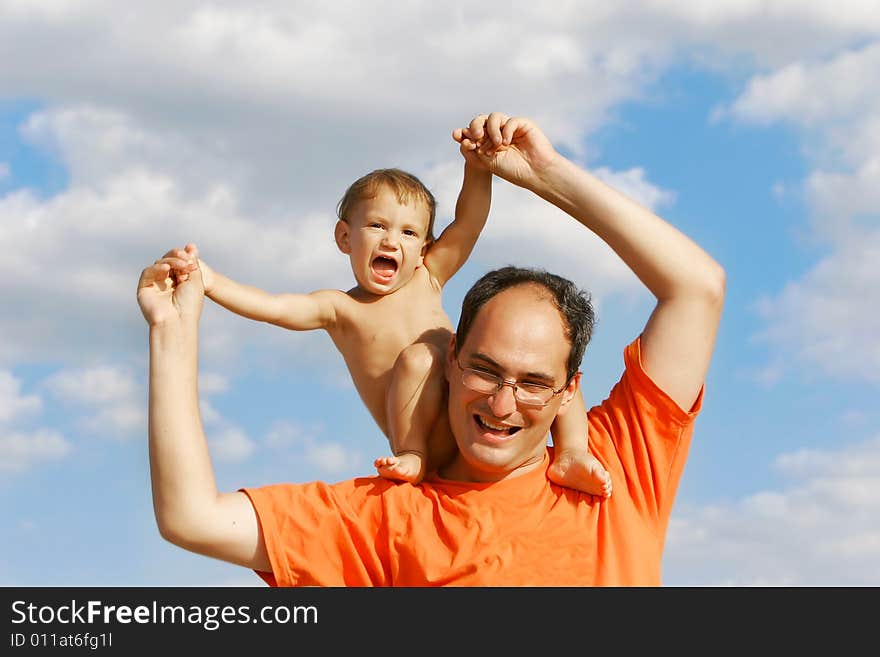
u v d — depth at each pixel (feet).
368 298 16.53
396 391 14.44
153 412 12.71
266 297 15.53
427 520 13.34
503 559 12.87
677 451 14.14
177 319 12.96
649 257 13.99
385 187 16.55
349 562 13.15
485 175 16.51
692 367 14.06
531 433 13.32
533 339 13.07
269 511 13.08
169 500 12.60
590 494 13.69
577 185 14.12
